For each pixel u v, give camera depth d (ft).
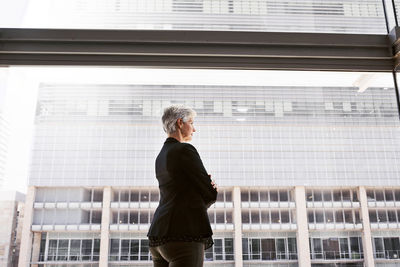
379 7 8.10
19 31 6.70
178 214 4.41
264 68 7.09
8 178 6.77
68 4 7.65
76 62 6.82
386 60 7.19
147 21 7.77
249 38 6.93
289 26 7.94
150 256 6.74
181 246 4.29
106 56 6.89
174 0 8.02
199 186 4.60
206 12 8.00
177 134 5.29
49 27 7.39
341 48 7.09
